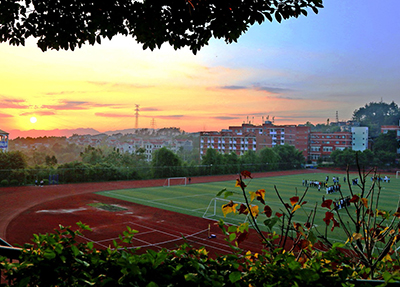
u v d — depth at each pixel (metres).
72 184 54.19
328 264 3.11
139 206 37.84
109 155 76.81
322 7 5.27
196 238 24.81
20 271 2.77
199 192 49.09
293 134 122.94
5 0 5.66
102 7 5.55
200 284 2.66
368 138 123.50
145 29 5.70
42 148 164.62
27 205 36.84
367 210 4.09
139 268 2.68
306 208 36.84
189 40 5.76
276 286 2.71
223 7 5.33
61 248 2.85
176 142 192.88
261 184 61.78
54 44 6.15
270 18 5.35
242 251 3.35
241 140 126.56
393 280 2.55
